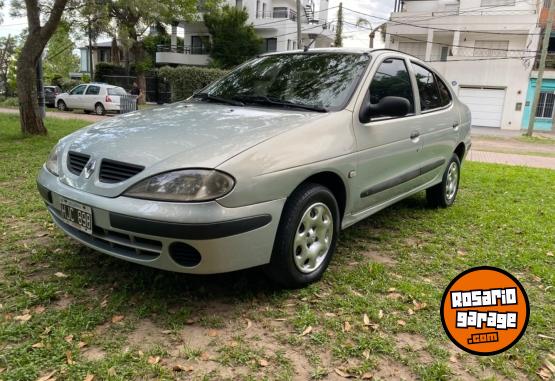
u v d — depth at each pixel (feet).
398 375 7.74
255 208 8.84
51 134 34.53
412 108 14.26
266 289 10.38
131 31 99.04
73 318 8.86
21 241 12.68
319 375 7.61
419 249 13.41
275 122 10.23
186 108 12.07
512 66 91.09
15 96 97.55
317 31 122.21
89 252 12.00
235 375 7.57
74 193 9.48
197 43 124.26
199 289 10.21
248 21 120.47
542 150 55.01
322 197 10.41
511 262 12.62
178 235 8.30
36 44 31.83
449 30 95.76
